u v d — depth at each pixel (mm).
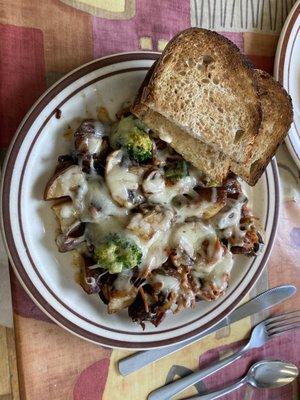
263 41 375
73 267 304
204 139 296
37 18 302
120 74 303
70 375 323
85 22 316
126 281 300
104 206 289
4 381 303
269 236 366
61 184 283
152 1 336
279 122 337
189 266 316
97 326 311
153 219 296
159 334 330
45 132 286
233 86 302
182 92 287
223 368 379
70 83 289
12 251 283
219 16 360
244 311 378
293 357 407
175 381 356
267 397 399
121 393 339
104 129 298
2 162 292
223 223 326
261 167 343
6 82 294
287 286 391
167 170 308
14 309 302
